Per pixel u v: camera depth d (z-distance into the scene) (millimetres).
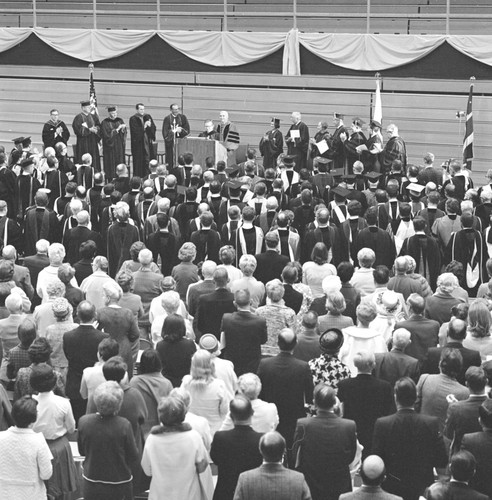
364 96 24625
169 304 9789
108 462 7602
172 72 25938
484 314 9461
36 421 8086
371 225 14516
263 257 12602
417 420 7562
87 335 9500
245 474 6848
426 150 24422
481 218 16266
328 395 7594
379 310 10102
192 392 8406
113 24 28469
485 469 7422
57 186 19484
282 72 25141
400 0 26844
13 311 10234
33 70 26891
